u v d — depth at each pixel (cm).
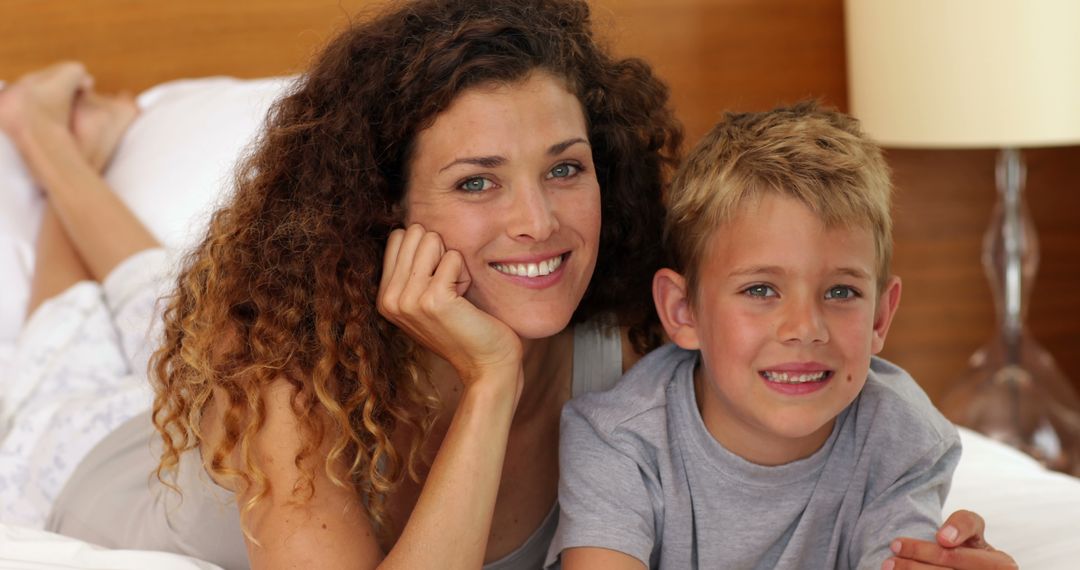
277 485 121
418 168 126
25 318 237
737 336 122
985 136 244
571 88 127
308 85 135
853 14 257
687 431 130
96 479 169
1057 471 263
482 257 125
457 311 121
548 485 145
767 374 122
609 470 128
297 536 119
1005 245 266
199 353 126
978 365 273
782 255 119
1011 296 267
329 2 279
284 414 122
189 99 252
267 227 131
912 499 124
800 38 283
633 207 146
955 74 244
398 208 130
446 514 118
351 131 128
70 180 232
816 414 120
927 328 298
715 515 128
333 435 125
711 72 282
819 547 129
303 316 126
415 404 135
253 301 127
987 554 113
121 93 263
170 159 241
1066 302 300
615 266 148
